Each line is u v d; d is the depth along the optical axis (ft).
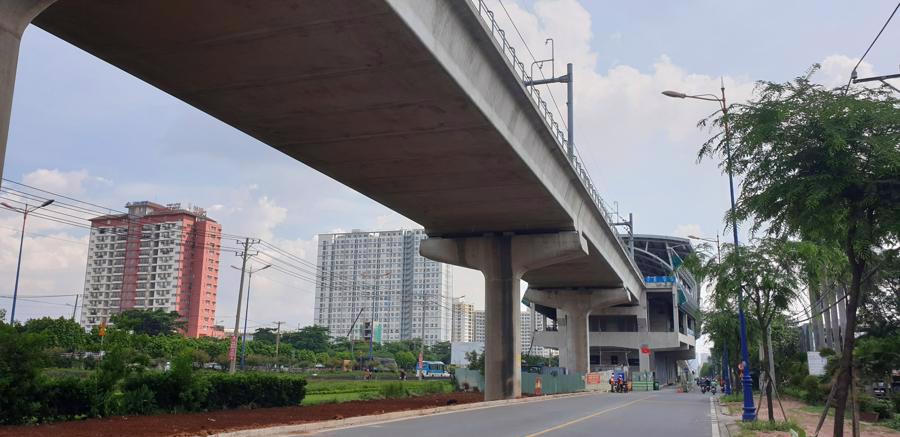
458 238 146.41
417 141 86.74
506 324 139.44
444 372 412.57
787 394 168.35
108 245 422.00
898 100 32.83
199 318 402.31
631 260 244.22
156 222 413.39
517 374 137.69
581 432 62.54
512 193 113.09
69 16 57.26
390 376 298.15
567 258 143.33
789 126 34.65
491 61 76.28
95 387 59.62
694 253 78.07
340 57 63.46
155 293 406.21
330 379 243.81
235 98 73.77
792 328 188.03
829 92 34.53
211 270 417.28
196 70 67.21
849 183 33.01
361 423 69.10
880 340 104.27
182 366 69.67
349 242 518.37
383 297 500.33
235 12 55.57
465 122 79.82
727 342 149.79
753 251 68.59
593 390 211.41
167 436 48.19
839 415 35.68
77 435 46.88
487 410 96.12
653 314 361.30
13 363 52.65
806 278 67.51
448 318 509.76
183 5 54.80
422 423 69.72
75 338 233.14
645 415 89.10
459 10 65.51
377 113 77.20
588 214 152.15
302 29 58.23
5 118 38.19
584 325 243.40
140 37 60.80
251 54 63.41
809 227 35.22
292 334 438.81
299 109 76.38
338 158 94.43
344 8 54.60
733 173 37.68
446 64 65.72
